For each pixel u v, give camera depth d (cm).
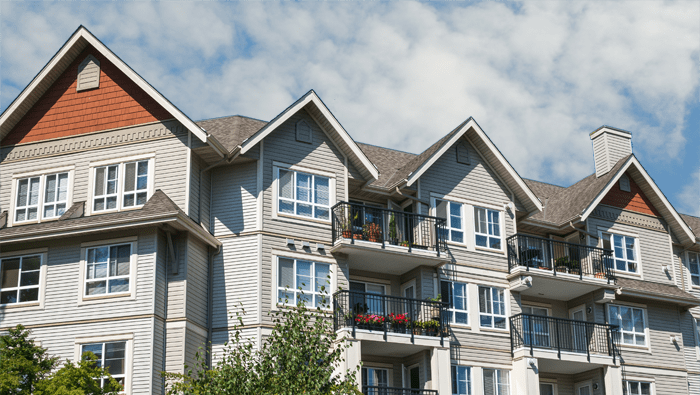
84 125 2766
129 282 2458
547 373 3186
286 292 2422
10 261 2566
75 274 2506
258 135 2686
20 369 2102
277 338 2138
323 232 2778
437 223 2941
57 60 2783
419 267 2938
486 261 3073
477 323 2962
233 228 2700
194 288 2547
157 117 2712
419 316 2845
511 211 3197
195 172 2678
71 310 2467
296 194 2773
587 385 3159
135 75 2717
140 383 2341
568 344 3225
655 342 3322
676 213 3531
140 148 2691
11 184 2748
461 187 3127
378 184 3083
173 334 2441
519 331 3011
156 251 2470
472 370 2884
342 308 2678
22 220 2697
